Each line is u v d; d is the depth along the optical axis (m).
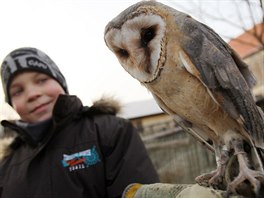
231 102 0.40
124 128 0.56
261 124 0.40
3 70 0.60
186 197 0.38
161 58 0.42
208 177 0.41
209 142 0.46
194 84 0.41
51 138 0.56
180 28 0.41
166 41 0.41
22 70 0.58
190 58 0.40
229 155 0.41
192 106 0.42
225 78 0.40
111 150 0.55
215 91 0.40
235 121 0.40
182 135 1.90
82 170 0.54
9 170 0.58
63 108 0.56
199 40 0.41
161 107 0.46
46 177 0.54
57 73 0.61
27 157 0.57
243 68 0.44
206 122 0.43
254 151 0.40
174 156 1.90
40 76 0.58
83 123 0.57
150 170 0.54
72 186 0.53
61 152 0.55
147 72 0.43
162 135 1.92
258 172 0.37
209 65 0.40
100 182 0.53
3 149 0.61
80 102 0.58
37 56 0.59
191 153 1.88
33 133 0.57
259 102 0.45
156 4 0.43
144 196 0.44
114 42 0.45
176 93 0.42
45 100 0.58
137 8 0.44
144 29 0.43
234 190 0.37
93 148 0.54
